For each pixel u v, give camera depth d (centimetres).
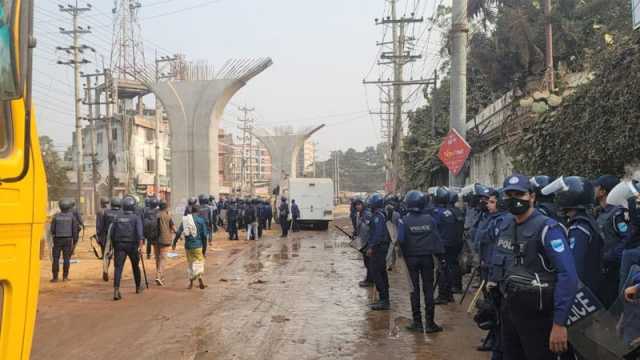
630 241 457
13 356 299
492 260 474
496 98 2284
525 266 414
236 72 3306
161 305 1040
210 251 2145
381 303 988
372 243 988
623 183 482
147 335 809
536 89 1377
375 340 770
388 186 4619
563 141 1016
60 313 967
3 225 289
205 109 3294
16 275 299
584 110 930
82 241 2648
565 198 478
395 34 3731
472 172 2352
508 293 418
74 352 720
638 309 378
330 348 732
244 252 2106
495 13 1622
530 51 1545
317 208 3584
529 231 416
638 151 812
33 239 317
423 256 807
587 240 462
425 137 3341
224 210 3275
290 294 1155
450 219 1003
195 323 885
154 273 1511
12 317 297
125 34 4156
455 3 1336
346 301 1073
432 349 720
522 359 443
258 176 12988
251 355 703
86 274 1492
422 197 815
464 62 1335
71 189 4981
